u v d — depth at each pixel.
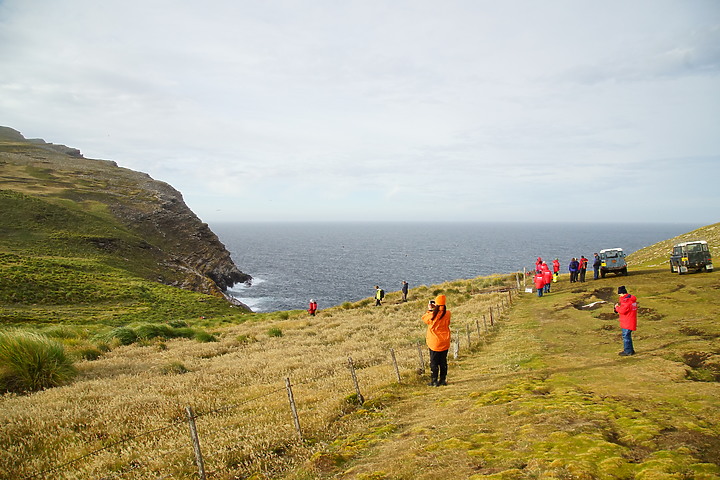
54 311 37.31
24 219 70.50
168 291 56.75
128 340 20.91
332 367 12.86
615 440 4.95
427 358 12.85
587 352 11.33
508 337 15.24
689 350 9.79
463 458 4.83
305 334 22.55
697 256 23.88
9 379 10.52
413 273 96.12
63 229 73.00
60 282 46.47
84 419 8.10
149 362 14.80
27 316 33.50
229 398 9.77
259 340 21.12
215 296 65.88
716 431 4.89
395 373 10.62
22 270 46.59
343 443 6.36
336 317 29.48
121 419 8.19
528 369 10.05
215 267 92.00
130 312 42.03
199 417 8.32
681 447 4.42
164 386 10.91
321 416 7.66
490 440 5.37
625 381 7.90
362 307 35.56
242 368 13.34
